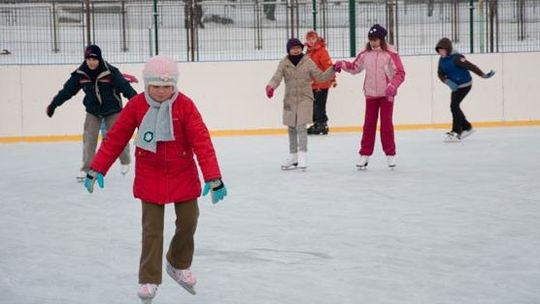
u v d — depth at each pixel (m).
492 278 6.08
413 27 19.28
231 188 10.27
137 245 7.35
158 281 5.29
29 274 6.38
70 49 18.69
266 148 14.27
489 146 13.98
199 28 18.97
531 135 15.42
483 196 9.48
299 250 7.05
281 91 16.52
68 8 18.83
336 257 6.79
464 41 19.30
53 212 8.95
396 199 9.38
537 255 6.76
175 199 5.24
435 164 12.07
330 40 19.19
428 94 16.81
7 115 15.80
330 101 16.62
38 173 11.84
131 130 5.32
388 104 11.43
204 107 16.41
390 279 6.09
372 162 12.39
